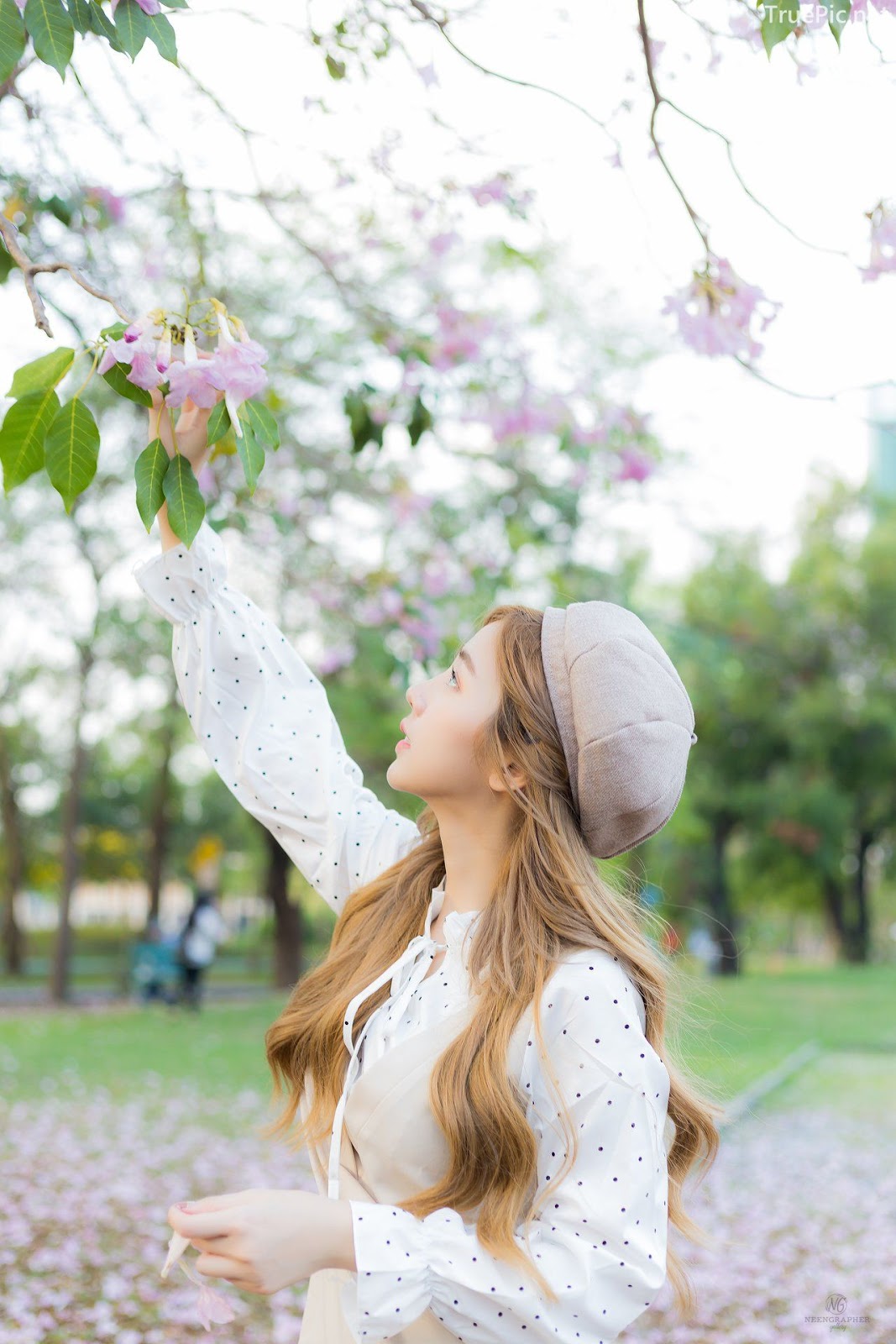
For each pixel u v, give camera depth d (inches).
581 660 63.4
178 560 73.9
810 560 952.9
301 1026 67.2
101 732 751.1
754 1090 318.7
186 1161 247.6
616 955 61.5
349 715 487.8
